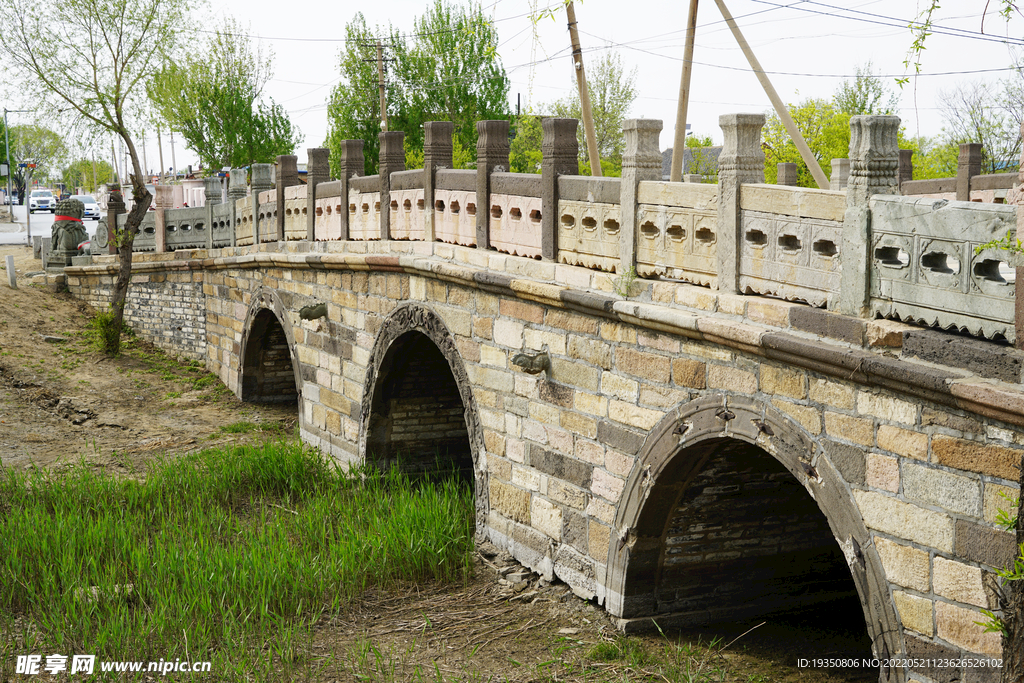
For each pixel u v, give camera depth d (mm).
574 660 8375
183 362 22219
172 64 22719
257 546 10812
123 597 9562
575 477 9469
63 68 21484
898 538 5902
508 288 9977
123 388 20141
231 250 19594
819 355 6203
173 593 9492
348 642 8984
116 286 22094
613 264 8742
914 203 5719
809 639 8859
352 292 14211
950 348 5445
